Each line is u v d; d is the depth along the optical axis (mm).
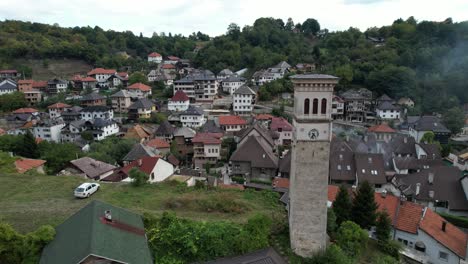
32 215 34062
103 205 28125
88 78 173500
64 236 25562
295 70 167875
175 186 48219
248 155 74062
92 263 21641
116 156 87938
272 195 46969
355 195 45188
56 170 76438
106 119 116375
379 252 39594
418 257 41781
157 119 125312
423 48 168375
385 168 77188
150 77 179500
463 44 169125
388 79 146000
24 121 124125
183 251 28922
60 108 133875
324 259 31156
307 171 30469
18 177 49344
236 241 30266
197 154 89812
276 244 32812
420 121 110375
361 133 115000
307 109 29469
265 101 148500
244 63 193875
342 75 154750
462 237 43812
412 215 45094
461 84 141375
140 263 23781
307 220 31391
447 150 95812
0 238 25203
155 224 30656
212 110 137000
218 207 40094
